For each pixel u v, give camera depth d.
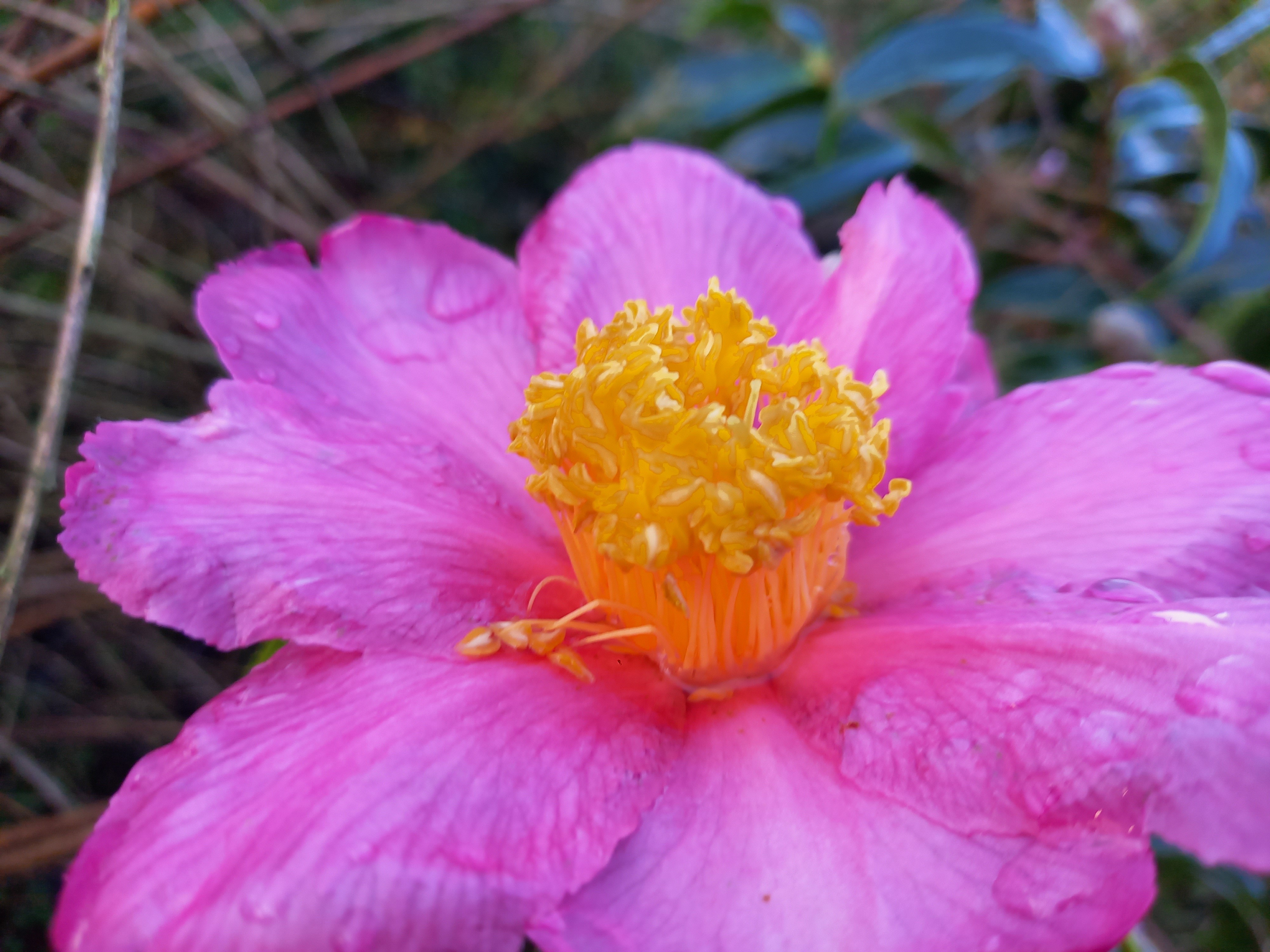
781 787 0.06
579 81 0.18
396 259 0.08
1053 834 0.05
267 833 0.05
